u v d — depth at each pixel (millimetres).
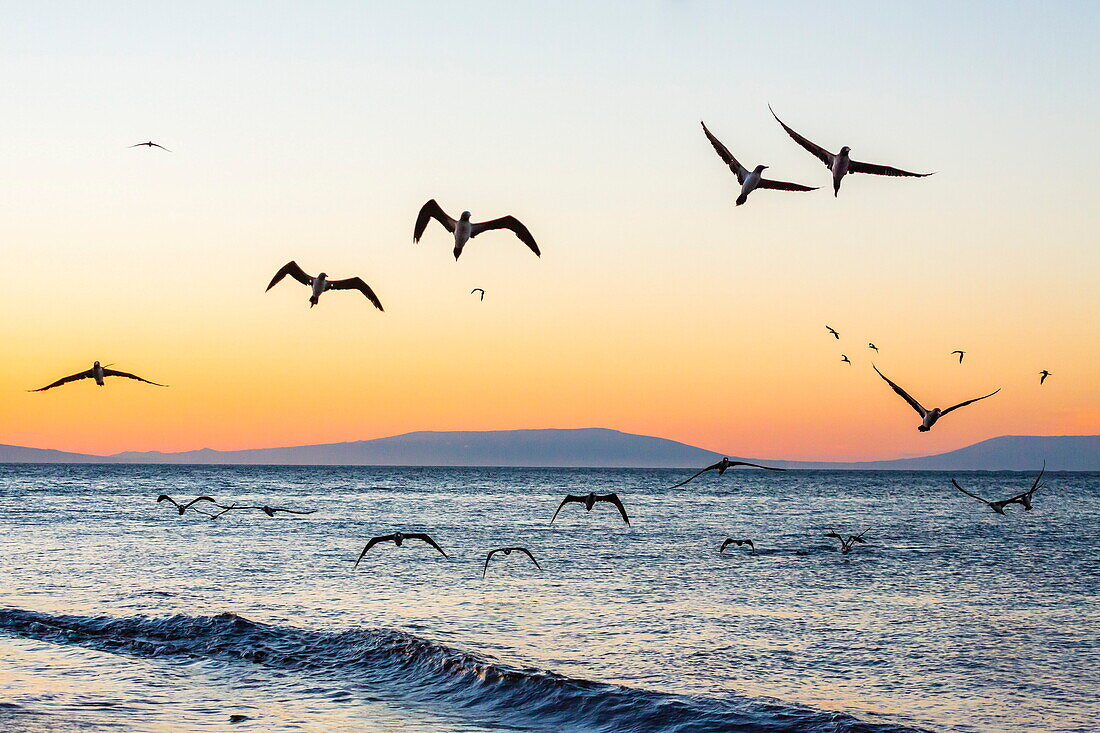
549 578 35875
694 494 140625
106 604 28484
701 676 20984
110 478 182000
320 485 156625
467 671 19906
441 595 31406
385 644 22250
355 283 14398
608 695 18375
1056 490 164125
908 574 38156
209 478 192750
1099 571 39562
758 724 17078
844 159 12570
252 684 19750
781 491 158250
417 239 12477
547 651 23203
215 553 43594
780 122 13016
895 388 14625
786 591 33062
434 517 75000
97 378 12891
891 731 16656
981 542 53906
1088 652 23672
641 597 31359
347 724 17062
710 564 40969
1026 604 30719
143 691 18859
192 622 24766
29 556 41219
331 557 42438
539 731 17031
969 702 19359
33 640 23094
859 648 23938
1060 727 17875
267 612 27641
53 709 17281
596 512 86062
